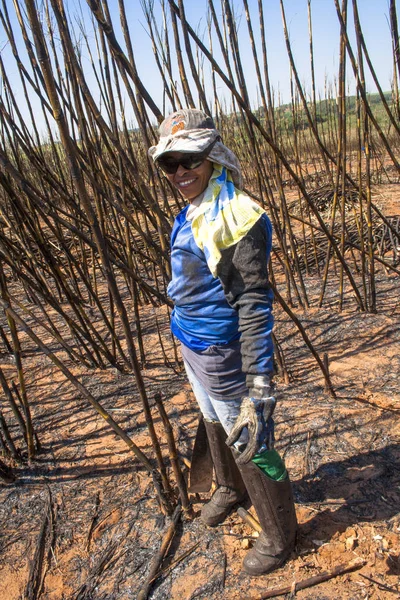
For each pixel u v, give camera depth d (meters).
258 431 1.23
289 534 1.64
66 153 1.20
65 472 2.25
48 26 2.34
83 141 2.63
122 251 3.04
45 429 2.58
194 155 1.20
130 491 2.09
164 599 1.64
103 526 1.94
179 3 1.92
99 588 1.71
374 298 3.40
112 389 2.89
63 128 1.16
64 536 1.92
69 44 1.70
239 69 2.55
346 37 2.34
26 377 3.15
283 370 2.72
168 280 2.34
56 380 3.07
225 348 1.42
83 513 2.02
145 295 4.06
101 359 3.12
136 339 3.52
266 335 1.23
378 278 4.08
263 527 1.63
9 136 2.81
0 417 2.24
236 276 1.24
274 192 7.78
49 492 2.14
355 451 2.13
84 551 1.85
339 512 1.84
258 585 1.63
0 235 2.51
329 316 3.47
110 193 3.30
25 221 2.52
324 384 2.66
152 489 2.08
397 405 2.39
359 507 1.85
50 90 1.11
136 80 1.68
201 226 1.25
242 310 1.25
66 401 2.82
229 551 1.77
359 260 4.52
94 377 3.04
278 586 1.61
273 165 3.64
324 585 1.59
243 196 1.24
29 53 2.33
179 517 1.91
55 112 1.14
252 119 2.22
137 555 1.80
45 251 2.62
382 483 1.94
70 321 2.89
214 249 1.21
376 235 4.95
